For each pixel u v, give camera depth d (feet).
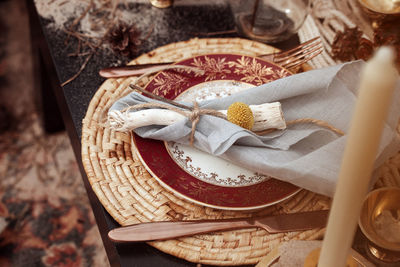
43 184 4.63
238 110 2.40
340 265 1.77
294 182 2.34
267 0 2.84
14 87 5.30
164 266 2.29
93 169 2.48
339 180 1.60
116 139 2.57
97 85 2.85
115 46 2.96
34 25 3.40
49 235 4.31
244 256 2.27
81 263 4.19
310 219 2.32
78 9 3.17
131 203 2.39
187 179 2.38
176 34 3.09
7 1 5.93
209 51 2.93
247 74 2.72
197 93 2.66
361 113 1.40
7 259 4.16
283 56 2.85
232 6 3.21
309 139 2.51
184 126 2.40
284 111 2.58
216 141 2.34
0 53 5.56
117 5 3.20
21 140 4.92
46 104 4.46
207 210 2.39
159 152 2.44
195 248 2.28
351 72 2.52
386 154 2.40
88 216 4.45
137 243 2.32
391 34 2.89
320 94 2.56
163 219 2.35
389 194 2.18
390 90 1.33
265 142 2.45
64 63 2.92
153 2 3.22
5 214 4.40
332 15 3.18
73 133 2.81
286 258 2.12
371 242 2.20
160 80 2.66
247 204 2.30
